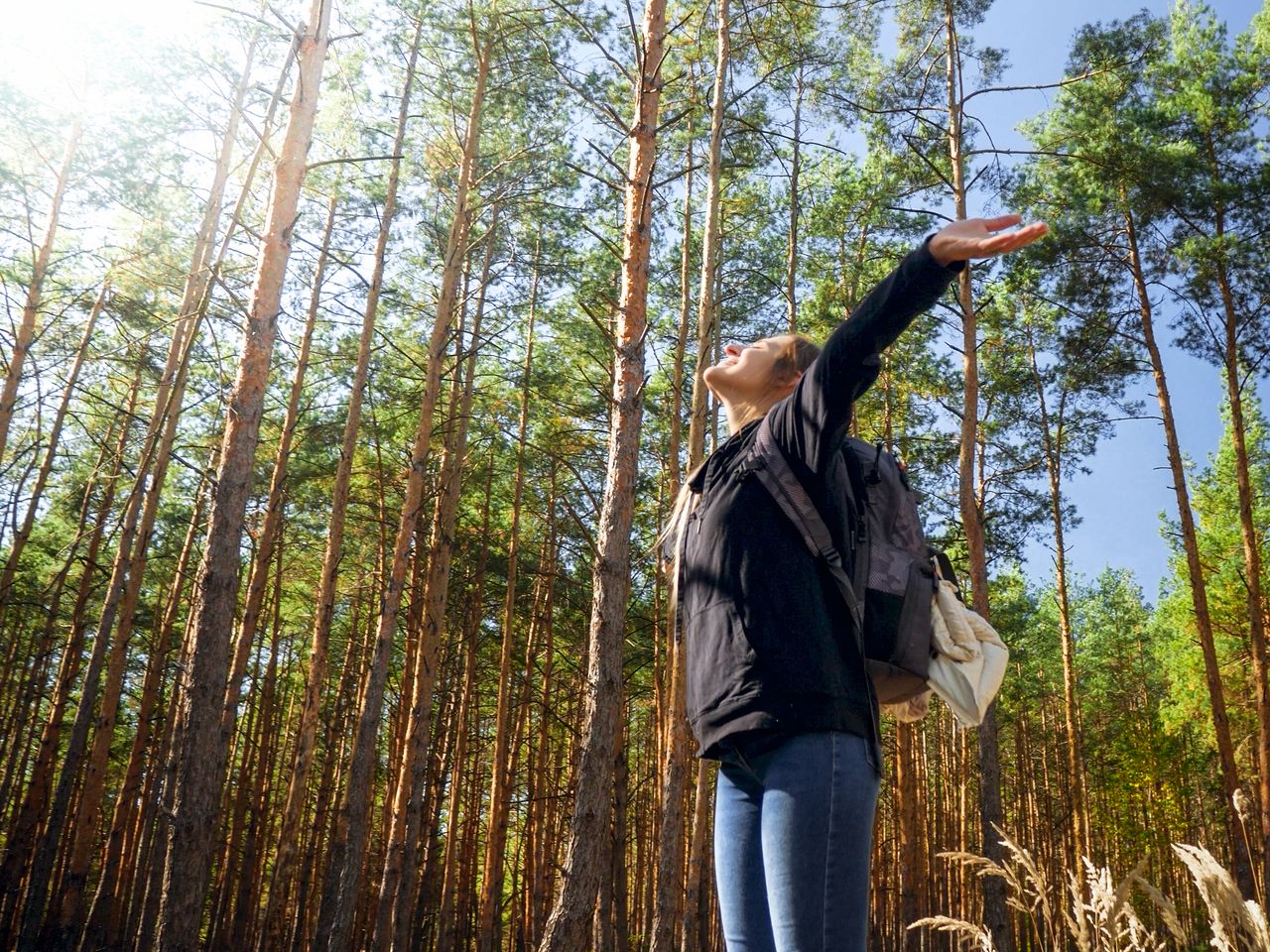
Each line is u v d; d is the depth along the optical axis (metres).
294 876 25.62
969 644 1.36
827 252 22.69
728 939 1.32
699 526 1.41
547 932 7.69
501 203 17.70
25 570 22.00
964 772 30.55
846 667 1.23
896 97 17.31
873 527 1.37
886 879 28.89
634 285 9.38
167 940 8.09
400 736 22.39
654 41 10.11
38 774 18.58
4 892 17.64
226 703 15.78
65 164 17.08
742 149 18.41
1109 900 1.34
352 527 22.72
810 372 1.28
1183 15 19.73
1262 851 16.03
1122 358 19.08
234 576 9.21
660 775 22.28
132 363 19.20
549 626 23.64
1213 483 27.20
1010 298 21.19
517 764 24.17
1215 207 17.48
